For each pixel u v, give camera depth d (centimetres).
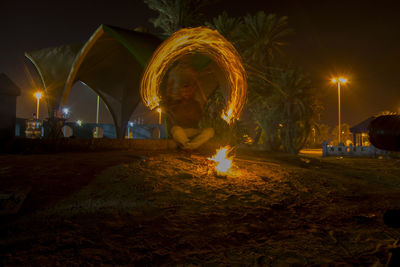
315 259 328
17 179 582
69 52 1562
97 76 1784
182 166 830
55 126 1446
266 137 2594
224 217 493
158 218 458
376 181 1065
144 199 548
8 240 339
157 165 806
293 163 1324
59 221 409
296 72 2597
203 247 361
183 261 316
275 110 2605
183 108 1217
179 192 615
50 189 548
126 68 1755
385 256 335
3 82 1169
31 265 282
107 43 1412
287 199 649
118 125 2061
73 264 291
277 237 407
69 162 761
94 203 501
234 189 680
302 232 432
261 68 2870
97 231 382
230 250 353
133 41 1230
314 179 877
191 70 1178
